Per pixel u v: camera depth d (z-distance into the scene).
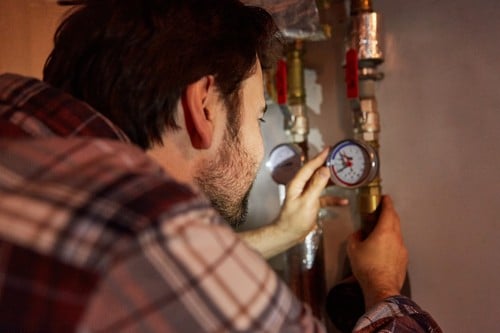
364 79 0.96
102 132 0.43
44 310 0.34
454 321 0.92
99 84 0.51
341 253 1.03
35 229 0.34
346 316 0.97
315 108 1.05
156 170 0.40
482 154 0.88
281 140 1.07
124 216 0.35
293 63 1.02
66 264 0.34
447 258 0.92
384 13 0.96
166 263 0.35
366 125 0.95
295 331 0.40
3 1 0.92
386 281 0.88
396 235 0.91
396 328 0.72
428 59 0.93
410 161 0.95
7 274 0.34
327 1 1.01
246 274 0.38
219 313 0.36
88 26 0.52
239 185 0.61
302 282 1.02
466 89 0.89
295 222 0.94
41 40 0.92
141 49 0.50
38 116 0.43
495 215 0.88
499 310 0.88
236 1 0.58
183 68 0.51
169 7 0.52
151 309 0.35
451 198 0.92
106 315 0.34
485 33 0.87
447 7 0.90
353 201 1.01
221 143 0.56
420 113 0.94
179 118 0.52
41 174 0.36
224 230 0.40
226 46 0.54
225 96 0.55
